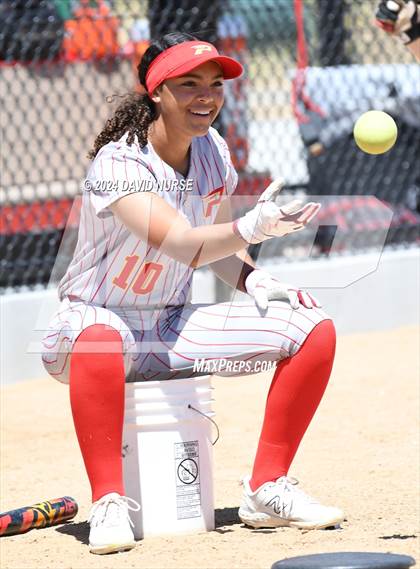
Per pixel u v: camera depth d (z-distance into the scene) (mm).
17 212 21297
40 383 19812
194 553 9961
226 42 24125
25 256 21422
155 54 10438
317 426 16031
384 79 26094
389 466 13547
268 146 25203
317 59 25875
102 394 10266
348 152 25859
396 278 23625
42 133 21578
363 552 9156
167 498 10695
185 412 10695
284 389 10750
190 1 23156
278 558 9641
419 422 15867
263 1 25016
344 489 12508
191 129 10406
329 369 10773
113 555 10102
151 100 10633
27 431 16531
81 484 13562
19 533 11297
